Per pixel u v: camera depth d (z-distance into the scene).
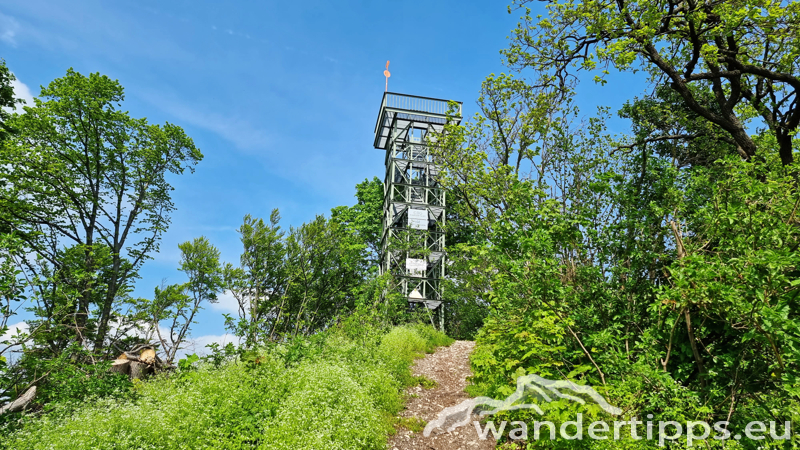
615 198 7.31
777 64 9.52
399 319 20.22
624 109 12.49
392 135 28.09
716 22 8.82
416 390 10.32
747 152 8.95
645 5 8.80
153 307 17.23
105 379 9.09
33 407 8.96
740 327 4.92
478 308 23.06
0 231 16.55
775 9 7.98
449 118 15.72
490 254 7.36
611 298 7.12
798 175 6.02
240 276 18.92
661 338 6.09
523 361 8.16
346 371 9.15
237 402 7.29
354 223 31.31
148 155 21.69
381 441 6.84
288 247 22.45
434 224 27.88
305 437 6.16
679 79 9.23
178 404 7.20
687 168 7.68
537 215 7.10
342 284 26.33
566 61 11.05
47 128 18.97
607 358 6.17
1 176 17.23
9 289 9.06
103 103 20.02
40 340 12.12
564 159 11.24
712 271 4.71
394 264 26.44
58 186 19.14
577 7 9.80
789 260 4.20
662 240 7.10
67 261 17.16
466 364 13.20
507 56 12.00
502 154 15.49
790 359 4.45
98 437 5.64
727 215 5.34
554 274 6.64
